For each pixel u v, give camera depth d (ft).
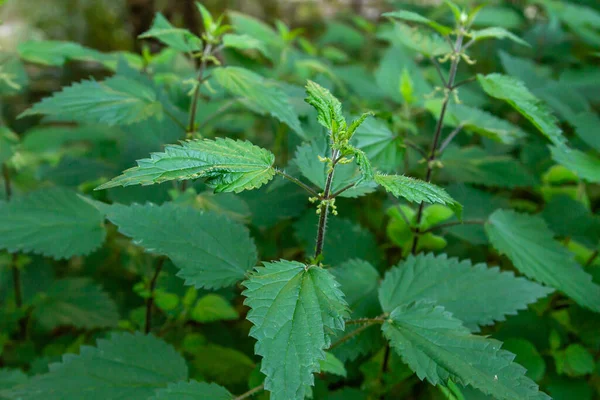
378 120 1.89
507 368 1.41
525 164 2.54
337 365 1.60
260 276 1.40
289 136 2.12
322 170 1.63
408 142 1.89
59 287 2.28
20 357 2.18
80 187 2.55
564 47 3.59
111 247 2.53
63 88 1.80
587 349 1.99
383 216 2.51
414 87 2.54
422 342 1.46
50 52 2.18
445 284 1.68
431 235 1.91
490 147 2.55
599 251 2.08
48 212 1.79
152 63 2.55
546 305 2.06
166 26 1.95
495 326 1.99
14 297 2.29
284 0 6.10
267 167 1.40
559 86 2.81
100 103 1.79
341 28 3.92
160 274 2.00
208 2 5.13
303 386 1.30
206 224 1.62
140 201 2.10
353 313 1.70
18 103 4.29
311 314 1.36
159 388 1.54
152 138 2.16
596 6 3.87
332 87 2.54
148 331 1.99
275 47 2.88
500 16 3.23
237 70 1.82
